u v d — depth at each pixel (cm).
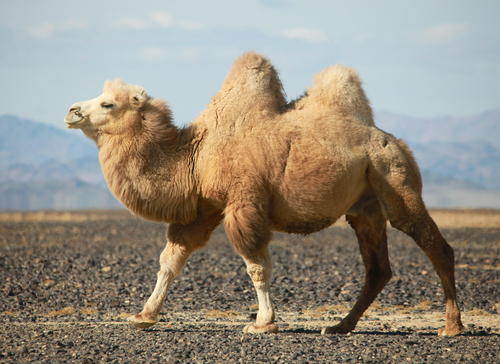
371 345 2303
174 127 2669
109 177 2605
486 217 15862
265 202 2505
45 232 10312
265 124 2561
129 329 2650
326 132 2564
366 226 2806
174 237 2661
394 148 2645
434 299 3706
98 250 6888
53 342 2325
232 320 3036
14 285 4091
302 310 3372
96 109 2592
